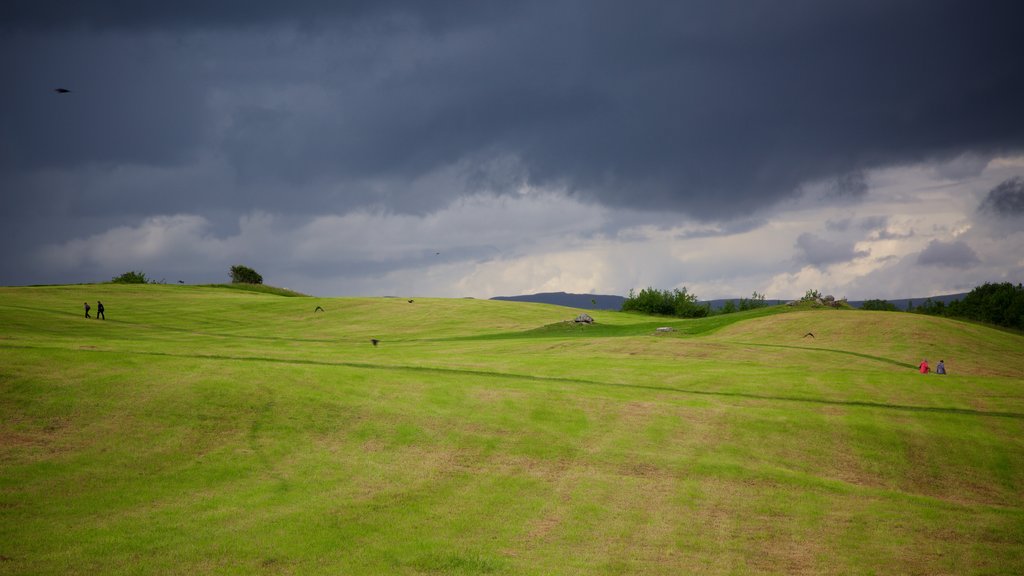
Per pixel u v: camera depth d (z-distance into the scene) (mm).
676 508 26453
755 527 25062
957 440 36969
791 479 30781
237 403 33812
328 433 32062
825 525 25672
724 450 34438
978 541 24750
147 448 27906
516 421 36156
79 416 30078
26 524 20484
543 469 30125
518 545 22047
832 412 41000
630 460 31984
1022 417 40969
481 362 55469
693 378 51250
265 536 21172
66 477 24297
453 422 35094
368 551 20734
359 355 55562
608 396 42688
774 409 41344
